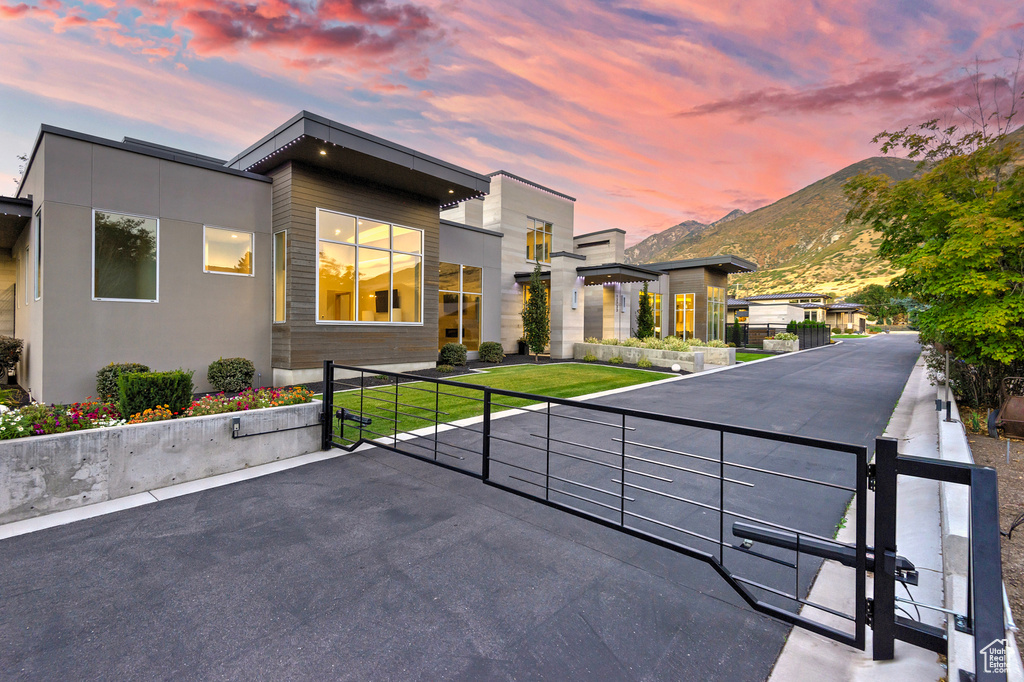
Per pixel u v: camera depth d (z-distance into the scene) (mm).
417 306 14039
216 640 2328
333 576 2969
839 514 4082
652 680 2072
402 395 9922
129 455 4348
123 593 2744
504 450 6102
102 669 2107
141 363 9555
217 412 5258
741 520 3967
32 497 3811
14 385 11680
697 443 6480
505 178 21234
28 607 2592
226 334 10859
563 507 3623
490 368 15219
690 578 3027
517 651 2268
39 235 9125
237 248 11055
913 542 3326
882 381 13289
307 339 11344
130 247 9469
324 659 2193
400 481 4855
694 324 28734
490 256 18578
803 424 7871
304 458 5652
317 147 10273
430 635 2385
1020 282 6977
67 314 8680
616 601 2732
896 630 2074
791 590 2896
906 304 10125
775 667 2170
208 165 10508
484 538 3562
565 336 19484
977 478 1804
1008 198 6898
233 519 3850
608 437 6785
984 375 8148
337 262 11977
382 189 12961
